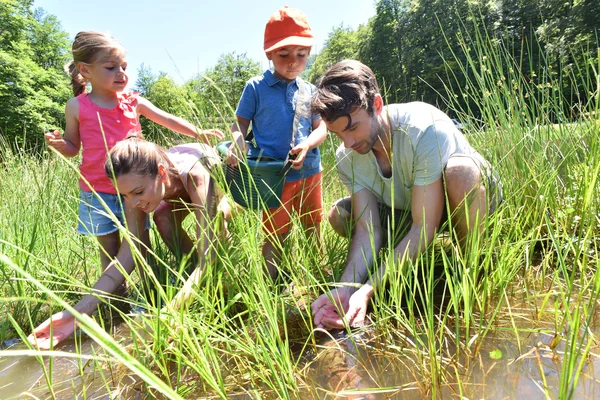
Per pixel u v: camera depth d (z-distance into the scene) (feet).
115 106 7.59
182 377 4.47
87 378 4.61
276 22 7.79
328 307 5.40
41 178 10.62
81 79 7.81
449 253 6.53
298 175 7.67
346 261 6.12
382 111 5.91
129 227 6.42
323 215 8.32
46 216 8.58
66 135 7.60
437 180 5.67
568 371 3.06
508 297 5.25
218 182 5.87
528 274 5.62
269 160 6.81
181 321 4.18
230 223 6.38
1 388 4.52
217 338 4.69
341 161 6.60
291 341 5.12
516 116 7.48
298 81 8.23
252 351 4.40
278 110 7.95
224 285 5.85
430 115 5.90
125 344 5.27
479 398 3.57
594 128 6.47
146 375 2.24
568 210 6.11
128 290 6.97
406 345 4.66
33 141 59.06
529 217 6.38
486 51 8.02
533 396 3.50
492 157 7.14
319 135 7.59
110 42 7.26
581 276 4.68
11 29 73.87
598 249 5.78
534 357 4.06
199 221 6.35
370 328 5.13
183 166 6.66
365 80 5.35
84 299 5.82
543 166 6.76
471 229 5.81
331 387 4.08
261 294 4.74
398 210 6.78
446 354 4.33
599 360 3.86
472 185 5.59
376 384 4.04
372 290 5.43
